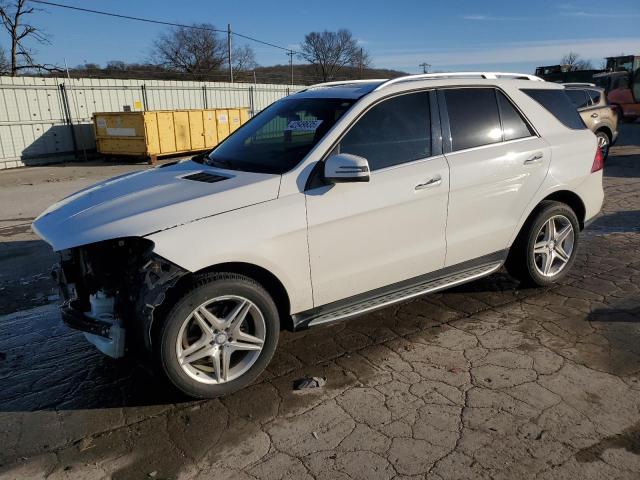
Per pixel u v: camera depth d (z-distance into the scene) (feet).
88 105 65.72
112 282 10.46
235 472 8.57
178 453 9.08
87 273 10.80
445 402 10.28
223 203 10.27
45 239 10.24
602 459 8.59
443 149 12.87
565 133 15.30
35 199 37.04
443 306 14.89
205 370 10.55
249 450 9.09
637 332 13.01
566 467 8.43
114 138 61.31
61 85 62.64
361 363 11.91
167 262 9.55
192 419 10.02
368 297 12.31
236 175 11.37
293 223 10.64
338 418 9.89
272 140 12.75
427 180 12.28
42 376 11.86
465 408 10.07
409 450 8.94
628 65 103.19
